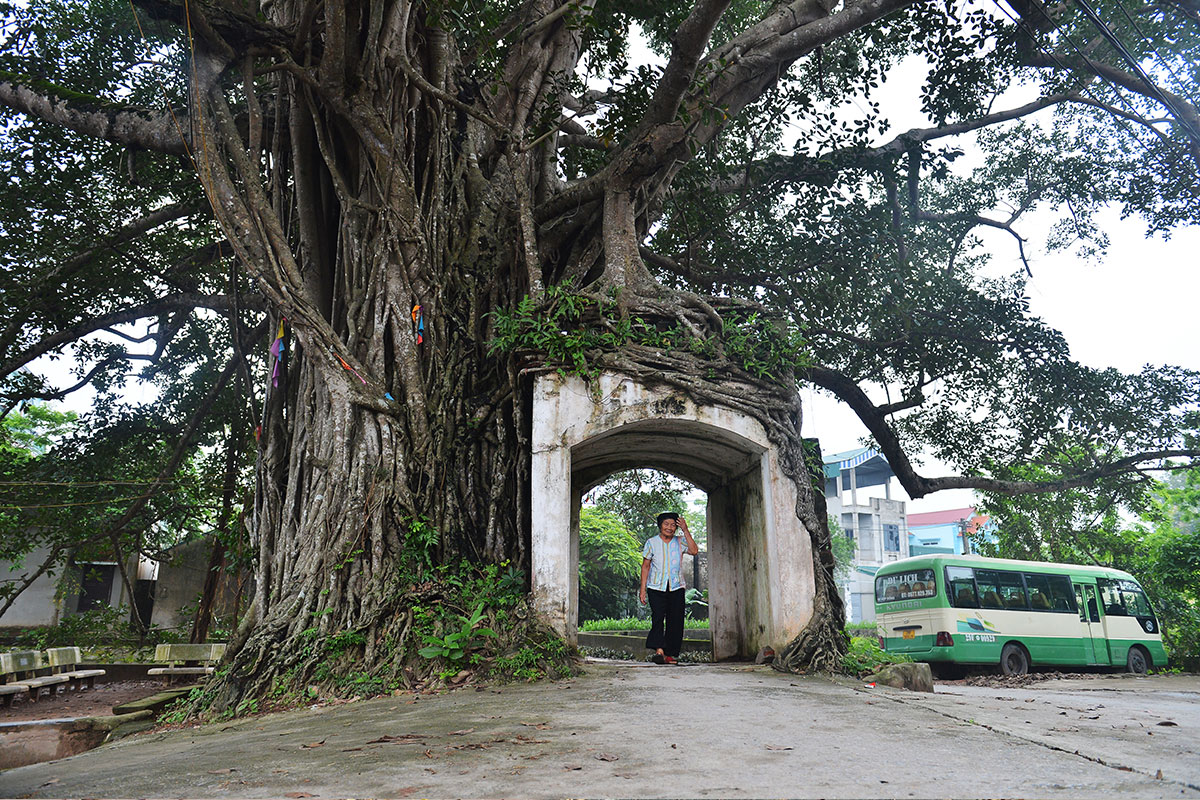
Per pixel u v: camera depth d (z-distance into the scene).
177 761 4.82
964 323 14.62
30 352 13.52
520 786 3.46
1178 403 14.59
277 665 7.27
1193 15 13.39
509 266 10.93
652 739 4.41
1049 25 12.75
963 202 16.58
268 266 8.91
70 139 12.86
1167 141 14.92
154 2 8.83
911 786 3.34
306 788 3.65
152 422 15.91
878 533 43.59
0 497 14.34
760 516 9.14
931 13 12.36
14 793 4.25
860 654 8.30
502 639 7.55
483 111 11.88
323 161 10.81
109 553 16.75
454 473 9.02
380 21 9.46
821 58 14.74
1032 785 3.38
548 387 8.51
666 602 9.66
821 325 15.09
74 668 12.77
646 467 11.66
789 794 3.21
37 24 11.81
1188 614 21.20
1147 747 4.50
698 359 8.93
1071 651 17.25
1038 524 21.56
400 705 6.33
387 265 9.69
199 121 9.14
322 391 9.27
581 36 13.09
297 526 8.85
